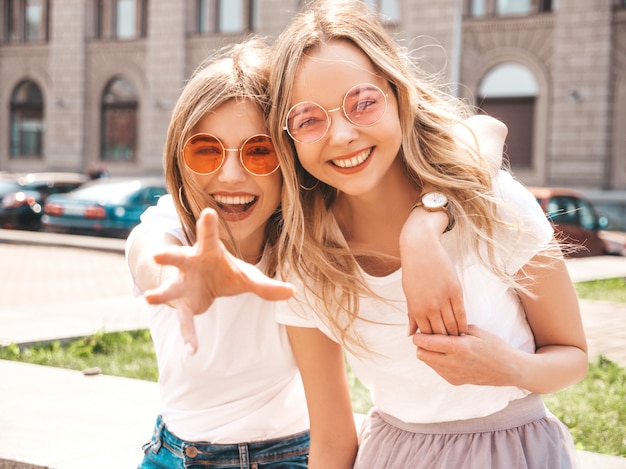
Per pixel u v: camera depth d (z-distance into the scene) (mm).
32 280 11414
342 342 2111
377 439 2248
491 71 24938
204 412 2354
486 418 2109
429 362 1809
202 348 2254
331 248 2092
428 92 2127
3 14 31812
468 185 1959
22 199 18922
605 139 23734
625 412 4477
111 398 4312
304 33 1967
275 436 2406
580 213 15398
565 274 2074
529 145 24688
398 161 2115
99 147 30531
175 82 28891
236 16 28375
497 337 1871
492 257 1974
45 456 3277
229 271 1374
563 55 23969
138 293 2068
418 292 1780
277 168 2109
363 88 1907
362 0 2070
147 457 2518
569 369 2043
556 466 2084
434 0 24906
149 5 29422
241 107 2084
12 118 31969
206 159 2080
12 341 6121
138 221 16656
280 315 2199
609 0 23438
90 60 30500
